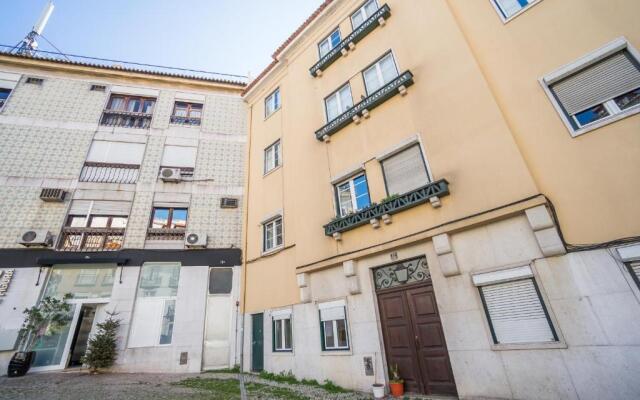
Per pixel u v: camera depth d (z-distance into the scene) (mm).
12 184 11164
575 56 5551
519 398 4668
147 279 10953
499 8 6887
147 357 9852
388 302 6871
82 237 11055
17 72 13336
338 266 7984
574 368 4324
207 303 11086
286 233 10070
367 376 6520
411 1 8609
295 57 12258
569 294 4590
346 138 8977
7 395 6199
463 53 6984
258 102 14242
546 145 5438
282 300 9367
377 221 7230
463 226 5824
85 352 9562
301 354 8141
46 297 9867
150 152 13234
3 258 10039
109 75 14336
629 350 4000
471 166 6141
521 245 5227
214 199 12969
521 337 4902
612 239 4457
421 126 7293
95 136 12922
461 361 5359
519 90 6035
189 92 15266
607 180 4719
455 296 5727
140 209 11992
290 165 10703
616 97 5047
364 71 9383
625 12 5246
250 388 7000
